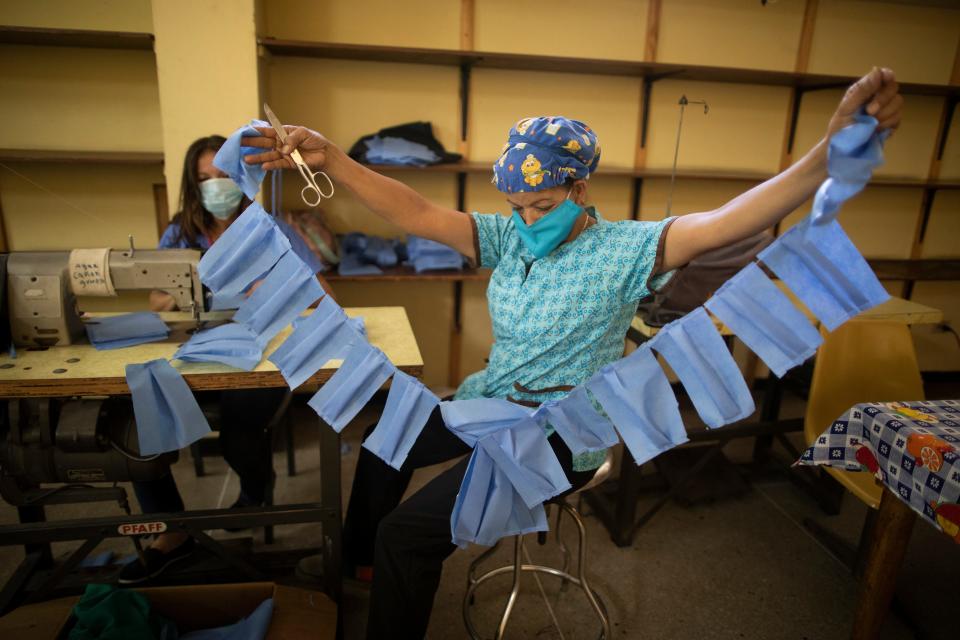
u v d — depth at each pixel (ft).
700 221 3.73
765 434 7.94
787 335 3.13
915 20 10.69
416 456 5.02
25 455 4.59
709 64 10.34
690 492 7.84
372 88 9.60
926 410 4.66
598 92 10.20
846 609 6.23
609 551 7.00
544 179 3.77
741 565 6.84
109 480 4.79
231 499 7.64
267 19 8.98
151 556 5.90
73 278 4.92
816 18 10.41
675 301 7.00
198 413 4.57
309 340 3.74
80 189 9.28
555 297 4.13
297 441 9.30
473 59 8.91
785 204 3.19
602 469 4.63
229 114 8.29
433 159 9.22
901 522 4.87
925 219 11.80
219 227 6.40
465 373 11.30
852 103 2.68
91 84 8.87
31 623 4.63
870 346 6.97
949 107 11.23
